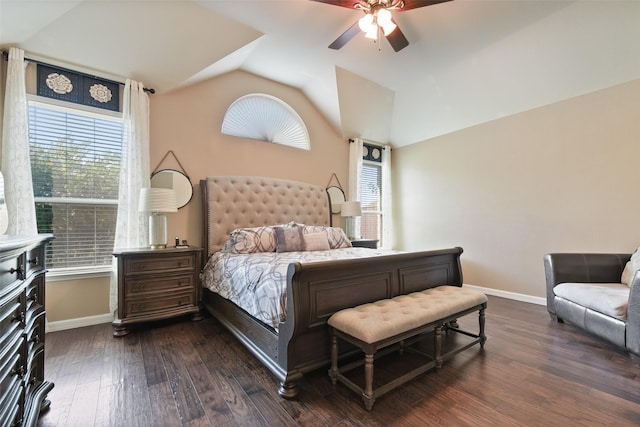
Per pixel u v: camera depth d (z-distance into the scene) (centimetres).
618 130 307
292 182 420
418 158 517
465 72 374
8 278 108
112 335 261
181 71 318
